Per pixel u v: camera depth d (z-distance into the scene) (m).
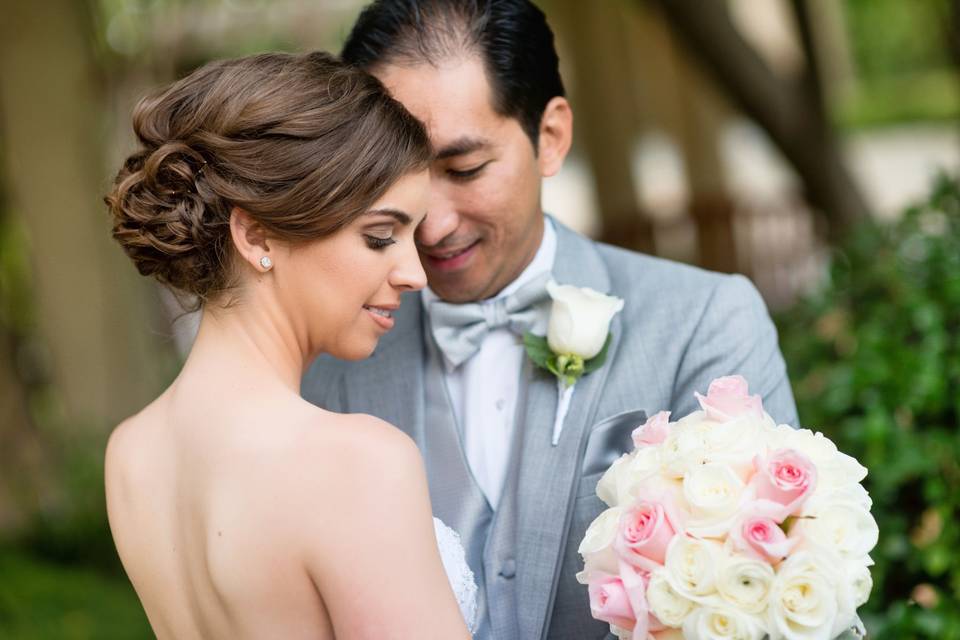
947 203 3.77
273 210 1.66
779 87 6.24
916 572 3.09
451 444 2.26
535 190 2.22
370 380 2.36
